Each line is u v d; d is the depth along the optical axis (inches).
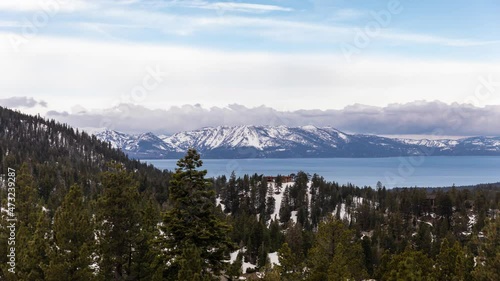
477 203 5103.3
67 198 1251.8
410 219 5285.4
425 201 5364.2
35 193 1595.7
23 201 1546.5
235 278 1510.8
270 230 4485.7
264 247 3779.5
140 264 1310.3
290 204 6614.2
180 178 1197.1
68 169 6087.6
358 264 1945.1
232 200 6550.2
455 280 1612.9
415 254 1716.3
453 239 3853.3
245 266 3774.6
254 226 4146.2
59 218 1202.6
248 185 6702.8
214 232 1194.0
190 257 1116.5
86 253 1173.7
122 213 1300.4
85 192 4933.6
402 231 4667.8
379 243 4030.5
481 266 1562.5
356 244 1989.4
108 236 1290.6
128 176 1369.3
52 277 1130.0
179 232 1204.5
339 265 1643.7
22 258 1274.6
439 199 5022.1
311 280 1614.2
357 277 1926.7
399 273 1239.5
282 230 5255.9
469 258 1910.7
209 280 1154.0
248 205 6343.5
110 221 1309.1
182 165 1213.1
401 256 1744.6
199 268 1116.5
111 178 1322.6
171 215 1198.9
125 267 1330.0
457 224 4542.3
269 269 1895.9
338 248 1739.7
